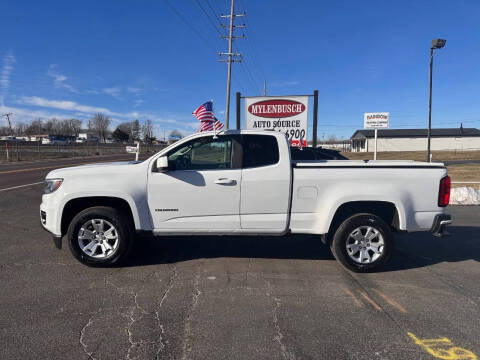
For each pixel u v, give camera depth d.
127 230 4.29
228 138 4.40
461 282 4.05
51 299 3.49
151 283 3.92
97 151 49.44
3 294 3.59
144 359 2.53
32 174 17.52
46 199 4.36
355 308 3.36
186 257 4.86
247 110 11.57
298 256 4.96
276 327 2.99
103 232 4.35
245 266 4.52
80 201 4.44
